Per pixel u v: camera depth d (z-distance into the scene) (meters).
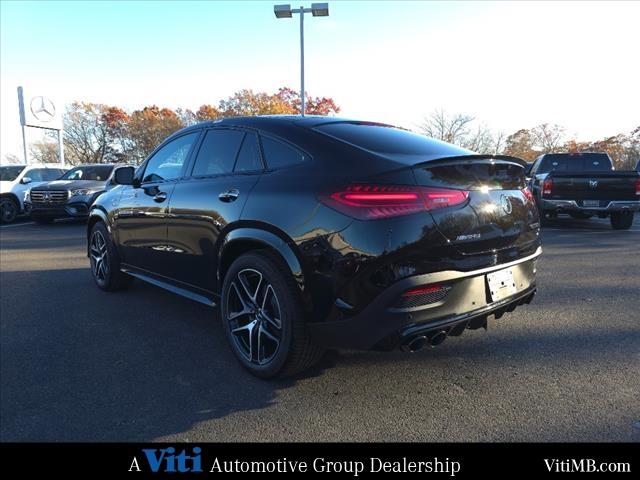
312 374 3.18
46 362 3.40
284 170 3.01
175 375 3.19
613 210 9.81
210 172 3.67
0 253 8.22
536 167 12.97
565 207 9.99
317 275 2.67
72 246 8.80
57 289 5.46
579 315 4.33
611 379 3.04
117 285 5.21
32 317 4.41
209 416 2.68
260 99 42.12
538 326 4.04
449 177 2.73
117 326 4.16
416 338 2.60
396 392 2.92
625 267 6.40
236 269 3.16
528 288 3.29
